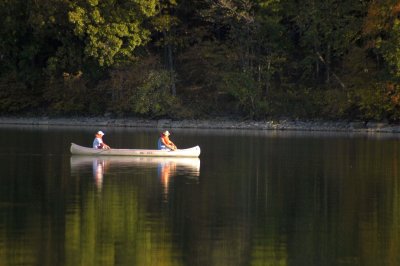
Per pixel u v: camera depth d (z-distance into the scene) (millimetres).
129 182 65438
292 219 50156
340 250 42312
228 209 53281
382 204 55719
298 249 42406
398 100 133125
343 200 57312
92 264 38844
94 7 141875
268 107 145375
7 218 48719
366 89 135500
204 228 46969
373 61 139375
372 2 131375
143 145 101375
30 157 83562
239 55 146500
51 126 144625
